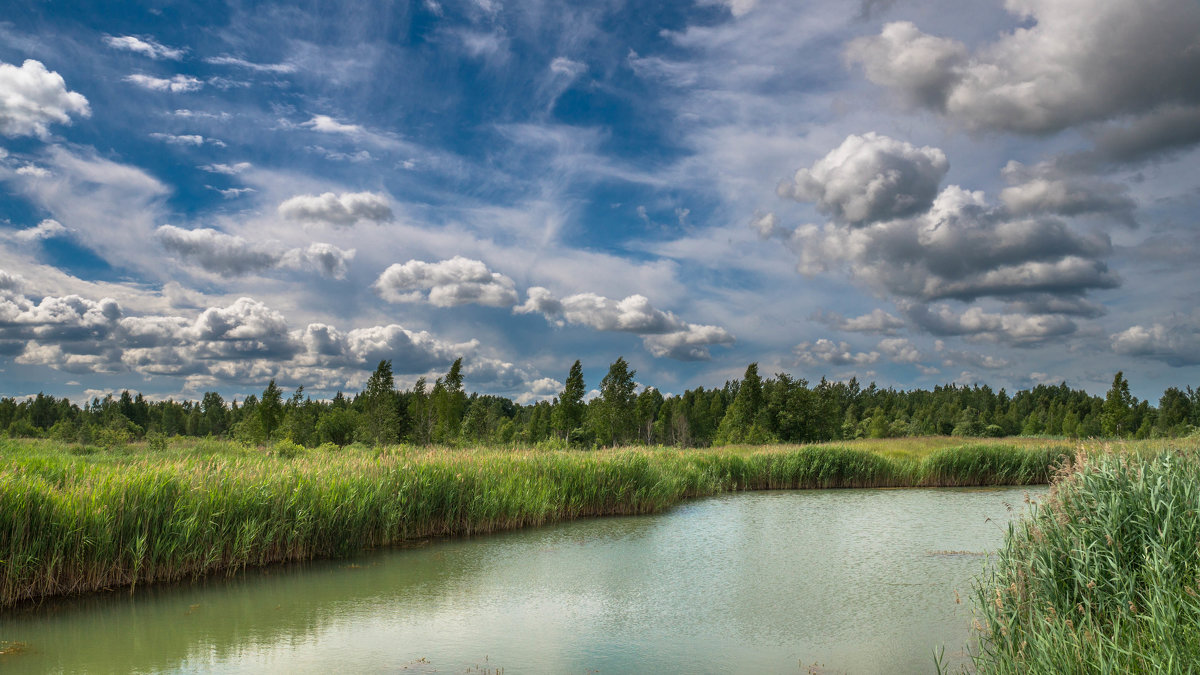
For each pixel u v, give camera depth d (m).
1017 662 5.71
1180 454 8.48
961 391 118.75
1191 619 5.09
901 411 96.50
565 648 8.48
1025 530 8.13
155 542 10.63
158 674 7.41
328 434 57.44
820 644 8.62
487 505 16.19
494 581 11.72
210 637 8.66
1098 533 6.94
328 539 13.31
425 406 62.34
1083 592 6.59
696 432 76.69
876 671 7.70
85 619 9.12
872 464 27.53
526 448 26.62
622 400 60.25
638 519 18.41
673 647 8.55
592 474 19.25
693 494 24.02
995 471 27.97
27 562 9.34
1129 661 4.88
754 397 65.94
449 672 7.64
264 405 58.66
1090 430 83.88
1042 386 132.12
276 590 10.87
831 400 70.19
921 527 17.16
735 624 9.44
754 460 27.61
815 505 21.28
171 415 86.75
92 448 28.00
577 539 15.44
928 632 9.05
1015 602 6.81
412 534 15.28
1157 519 6.61
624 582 11.73
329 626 9.23
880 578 11.98
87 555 10.02
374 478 15.02
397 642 8.64
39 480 10.26
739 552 14.14
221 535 11.49
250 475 12.99
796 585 11.52
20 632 8.55
